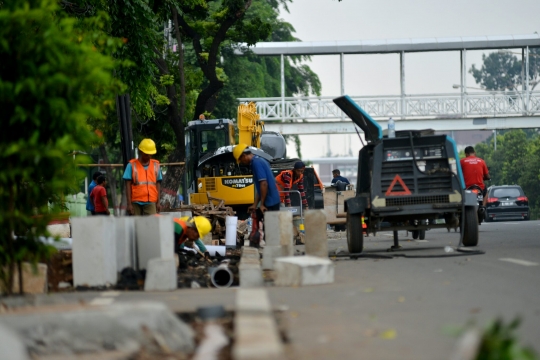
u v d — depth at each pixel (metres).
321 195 49.28
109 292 16.86
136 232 19.30
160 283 17.20
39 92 14.23
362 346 10.01
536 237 34.31
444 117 80.00
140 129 67.25
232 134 54.78
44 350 10.33
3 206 14.89
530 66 171.25
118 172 104.00
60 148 14.06
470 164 37.41
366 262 23.31
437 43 80.75
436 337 10.52
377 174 26.55
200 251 25.36
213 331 11.63
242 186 48.28
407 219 28.03
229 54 84.69
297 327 11.55
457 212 27.20
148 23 37.88
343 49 81.12
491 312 12.71
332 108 80.56
